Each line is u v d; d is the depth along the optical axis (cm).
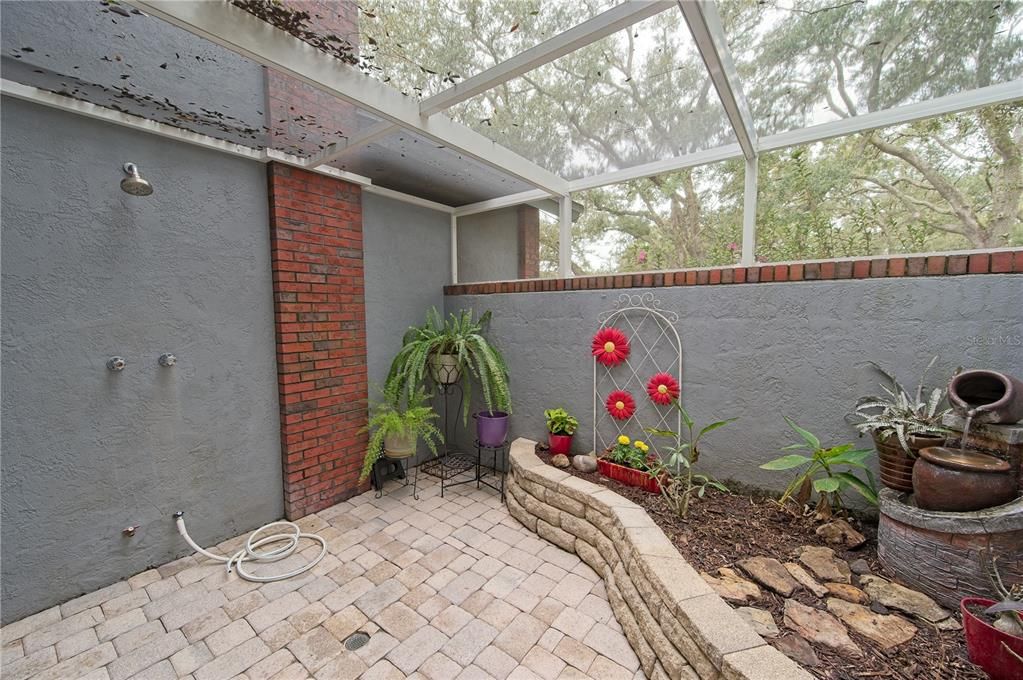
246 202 288
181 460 264
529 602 228
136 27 196
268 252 302
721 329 277
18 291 204
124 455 241
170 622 212
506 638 202
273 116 241
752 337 265
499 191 412
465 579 248
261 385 302
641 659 184
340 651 195
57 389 217
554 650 195
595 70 227
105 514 236
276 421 312
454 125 267
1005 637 126
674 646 164
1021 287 186
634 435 324
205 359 272
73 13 183
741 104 235
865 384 228
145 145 241
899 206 332
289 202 304
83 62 187
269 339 305
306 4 162
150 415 250
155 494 254
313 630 208
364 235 369
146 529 251
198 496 272
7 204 200
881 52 215
